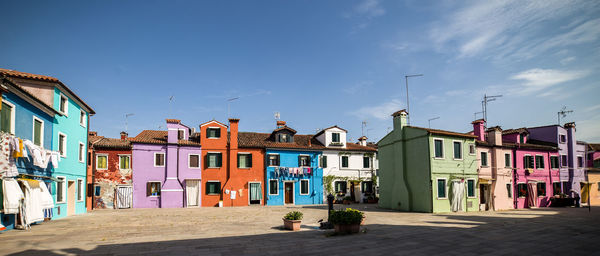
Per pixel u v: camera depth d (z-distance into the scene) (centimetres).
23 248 1080
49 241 1215
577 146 3788
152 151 3284
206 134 3472
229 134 3891
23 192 1534
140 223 1823
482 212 2586
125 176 3183
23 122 1594
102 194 3106
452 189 2606
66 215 2167
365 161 3966
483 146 2978
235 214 2419
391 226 1662
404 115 2848
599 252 1027
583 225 1667
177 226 1697
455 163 2670
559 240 1228
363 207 3052
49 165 1900
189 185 3344
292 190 3678
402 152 2778
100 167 3138
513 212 2589
